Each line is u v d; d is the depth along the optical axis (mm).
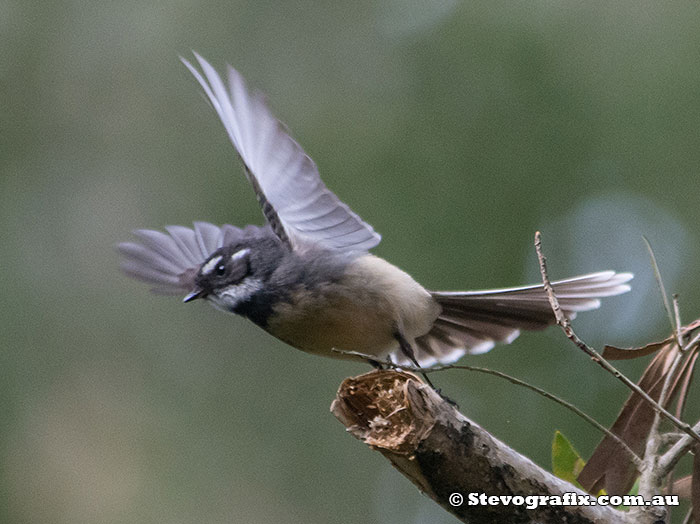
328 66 12273
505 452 5781
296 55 12352
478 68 11836
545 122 11609
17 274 12258
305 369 12477
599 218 11539
